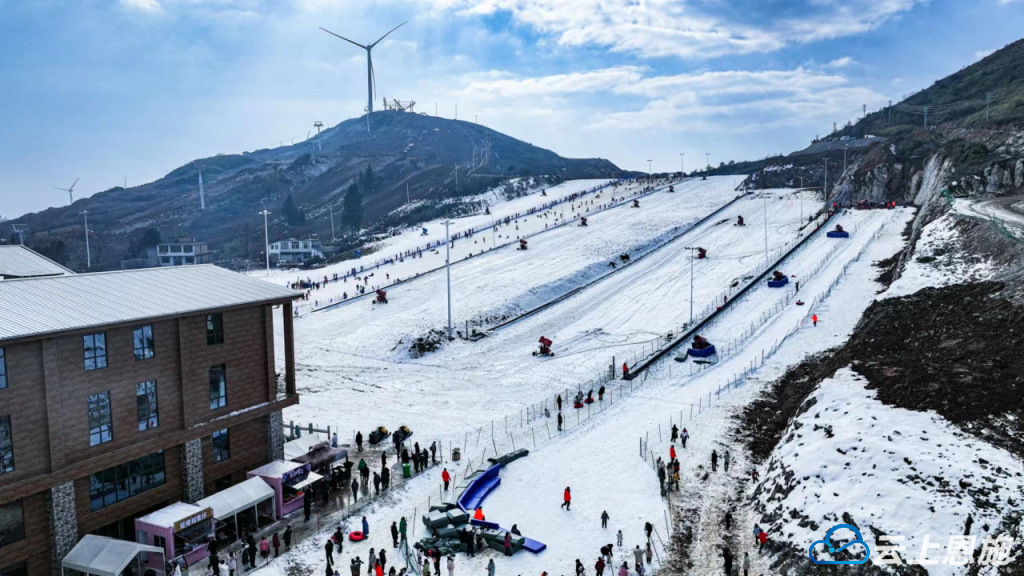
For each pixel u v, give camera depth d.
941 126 165.00
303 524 40.06
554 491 44.31
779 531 36.03
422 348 80.88
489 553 36.94
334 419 59.34
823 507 35.38
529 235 150.12
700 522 39.72
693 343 70.75
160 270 46.66
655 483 44.59
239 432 44.47
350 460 50.03
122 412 37.50
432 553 35.97
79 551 33.75
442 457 50.03
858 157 172.50
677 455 48.25
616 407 58.69
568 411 58.84
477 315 93.44
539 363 74.50
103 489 36.66
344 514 41.16
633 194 194.75
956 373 42.38
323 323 96.62
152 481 39.38
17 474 32.62
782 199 162.62
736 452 48.09
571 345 80.25
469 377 71.31
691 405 57.19
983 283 57.00
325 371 75.31
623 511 41.25
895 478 34.97
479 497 43.00
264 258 194.00
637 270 114.88
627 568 34.97
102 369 36.41
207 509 37.25
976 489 32.53
